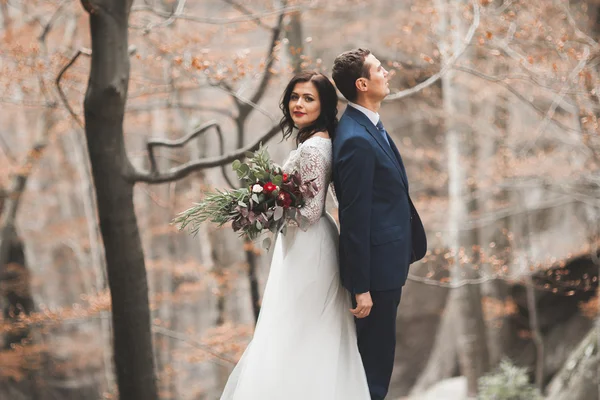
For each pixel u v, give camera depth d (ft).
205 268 41.68
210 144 53.06
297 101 11.85
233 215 11.60
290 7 24.66
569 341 47.88
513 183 36.63
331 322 11.93
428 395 50.93
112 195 19.07
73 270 62.44
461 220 41.34
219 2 40.14
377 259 11.28
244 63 24.48
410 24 30.25
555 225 46.11
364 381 11.77
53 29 36.58
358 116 11.65
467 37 23.40
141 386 19.89
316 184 11.43
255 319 30.78
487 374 41.70
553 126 35.60
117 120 18.79
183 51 26.25
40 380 51.31
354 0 35.24
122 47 18.62
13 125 53.72
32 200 57.82
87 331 56.13
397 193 11.44
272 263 12.76
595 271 45.70
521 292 48.29
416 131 57.16
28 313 49.32
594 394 31.63
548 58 27.68
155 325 35.76
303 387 11.59
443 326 56.24
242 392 11.96
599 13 34.50
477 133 42.39
